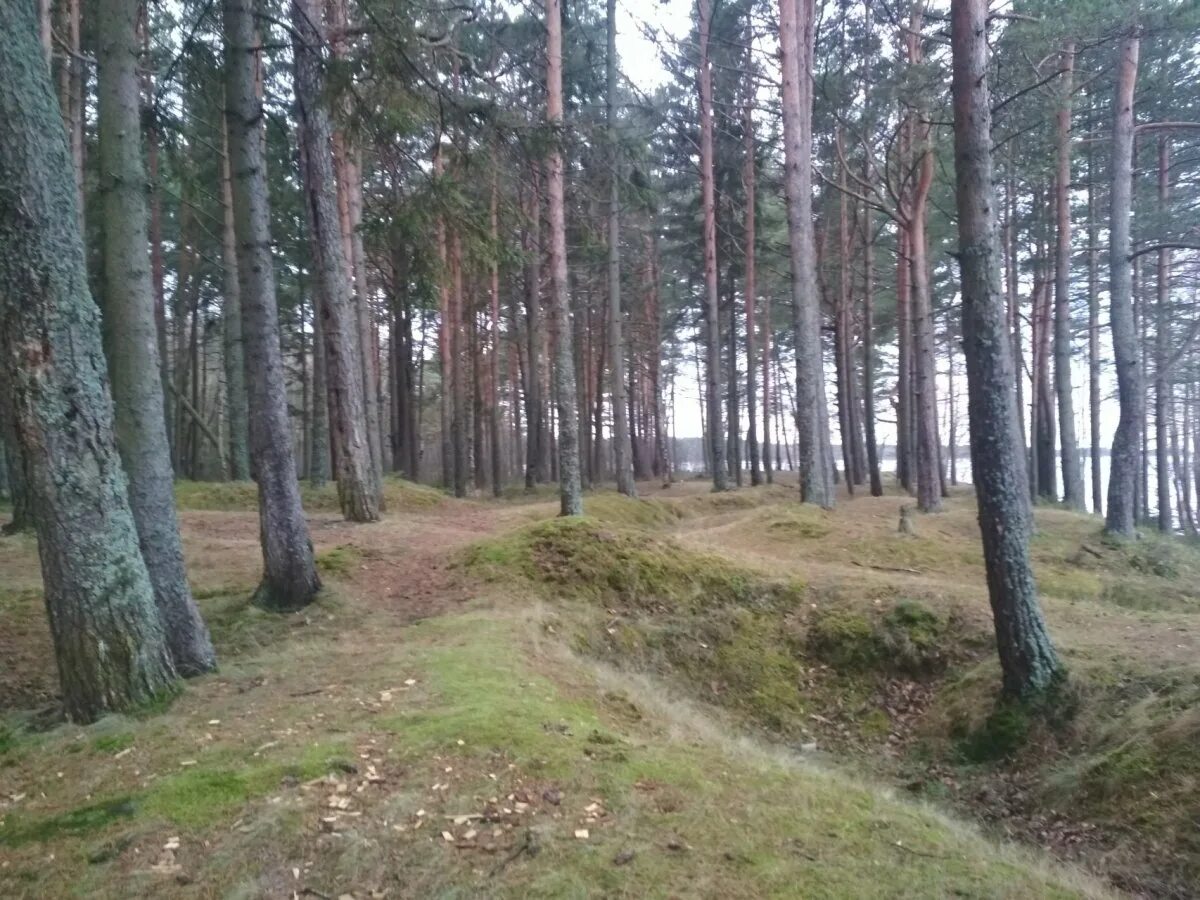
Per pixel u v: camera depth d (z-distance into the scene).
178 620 6.68
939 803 6.97
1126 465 15.37
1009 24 15.09
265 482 8.93
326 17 13.06
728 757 5.39
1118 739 6.69
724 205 26.44
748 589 10.87
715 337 23.64
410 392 28.61
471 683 6.13
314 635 8.11
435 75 9.74
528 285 27.72
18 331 5.32
